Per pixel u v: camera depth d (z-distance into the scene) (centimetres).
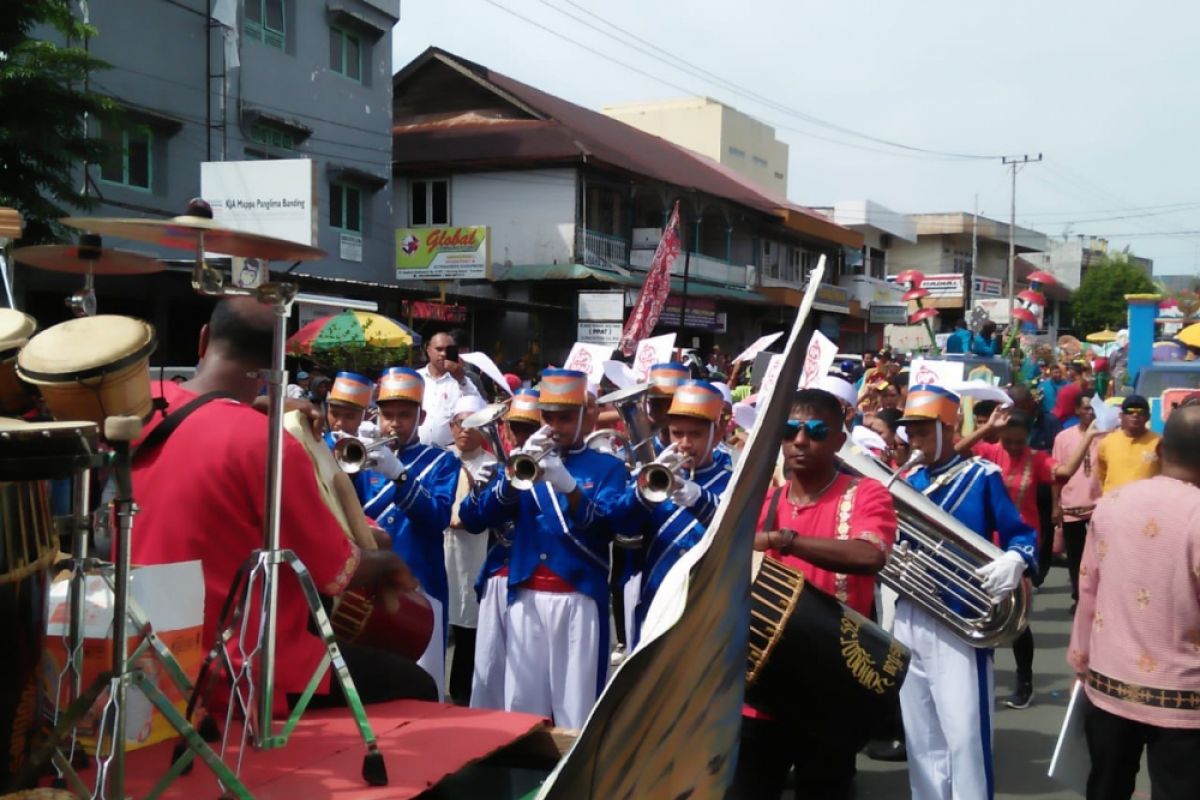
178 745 218
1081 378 1480
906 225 4659
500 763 262
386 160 2223
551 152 2391
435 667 527
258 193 1385
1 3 1027
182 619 230
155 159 1683
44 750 183
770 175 4625
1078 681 411
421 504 513
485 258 2167
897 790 536
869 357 1648
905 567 449
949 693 448
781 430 187
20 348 223
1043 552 970
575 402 438
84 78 1083
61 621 222
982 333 1641
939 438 485
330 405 540
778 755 351
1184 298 2205
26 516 183
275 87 1916
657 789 178
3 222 308
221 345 280
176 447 252
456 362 806
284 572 254
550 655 454
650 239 2670
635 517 448
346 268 2127
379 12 2166
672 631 155
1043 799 524
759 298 3144
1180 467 387
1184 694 367
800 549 353
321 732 245
